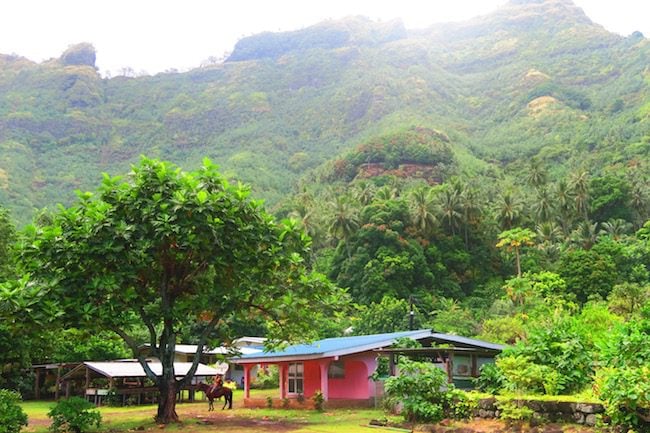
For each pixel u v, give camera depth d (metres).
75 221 18.16
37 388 39.03
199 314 21.05
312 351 24.70
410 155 134.88
